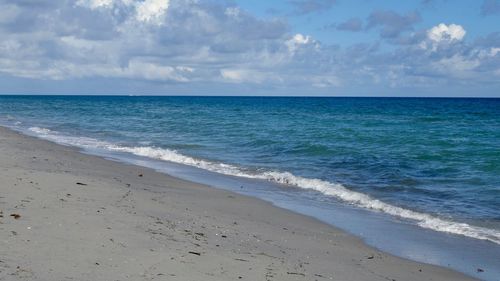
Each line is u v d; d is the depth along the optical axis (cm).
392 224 1248
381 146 2944
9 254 673
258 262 813
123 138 3444
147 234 873
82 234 812
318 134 3659
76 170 1708
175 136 3603
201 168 2120
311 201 1505
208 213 1210
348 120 5628
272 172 1984
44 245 731
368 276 841
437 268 927
